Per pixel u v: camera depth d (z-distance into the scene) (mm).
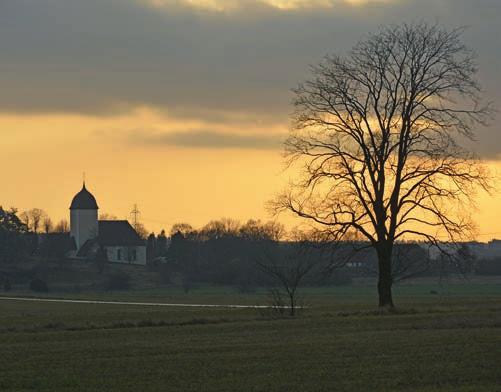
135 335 82062
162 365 60594
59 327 92625
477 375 54125
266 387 51438
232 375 55844
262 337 77062
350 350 66062
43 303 199000
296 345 69875
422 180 107500
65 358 65250
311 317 98125
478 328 80625
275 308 106188
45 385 53625
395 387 51031
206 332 83438
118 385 53125
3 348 72438
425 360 60188
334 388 50875
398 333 77500
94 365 61250
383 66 107250
